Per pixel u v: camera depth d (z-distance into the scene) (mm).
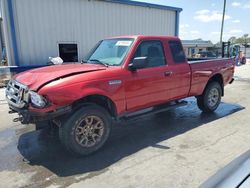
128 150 4008
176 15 14148
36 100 3359
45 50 10031
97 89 3703
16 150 4062
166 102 4961
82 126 3717
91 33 11086
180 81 5043
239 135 4590
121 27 11953
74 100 3463
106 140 4020
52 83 3416
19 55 9492
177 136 4582
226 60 6332
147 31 13016
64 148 4098
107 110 4117
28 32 9500
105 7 11227
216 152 3867
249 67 19984
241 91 9172
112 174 3273
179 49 5152
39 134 4770
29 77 3836
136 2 12047
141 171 3330
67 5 10188
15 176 3256
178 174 3236
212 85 5914
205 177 3156
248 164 1789
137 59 3967
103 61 4488
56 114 3385
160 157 3727
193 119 5613
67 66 4324
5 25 9156
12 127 5219
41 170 3406
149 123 5375
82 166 3500
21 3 9141
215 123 5309
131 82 4152
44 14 9719
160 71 4613
